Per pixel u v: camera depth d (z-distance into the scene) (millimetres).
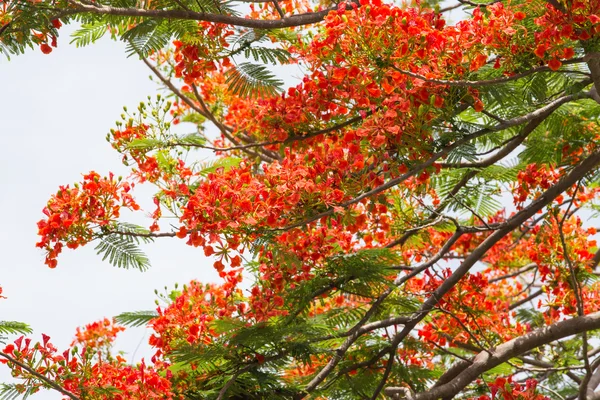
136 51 5605
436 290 6520
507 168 6676
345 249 5805
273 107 5355
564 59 5016
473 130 5078
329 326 5680
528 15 4750
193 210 4461
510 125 5078
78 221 4957
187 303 5742
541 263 7062
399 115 4730
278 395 5680
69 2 4766
